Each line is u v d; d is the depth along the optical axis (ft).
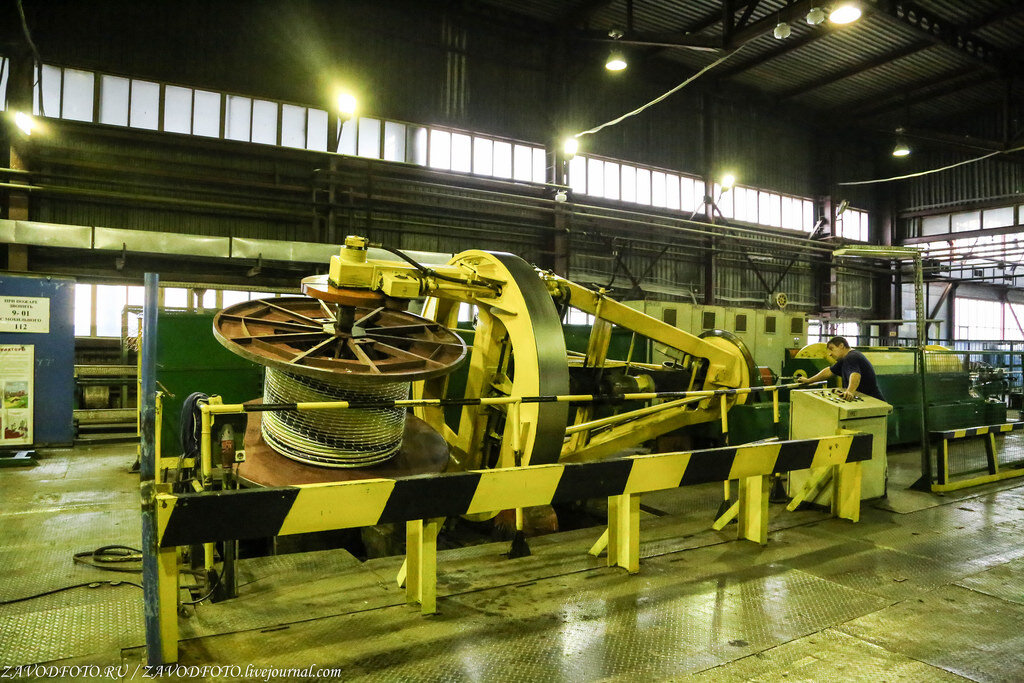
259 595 11.44
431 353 14.92
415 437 16.37
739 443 24.41
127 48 37.37
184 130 39.19
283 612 10.73
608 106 54.70
